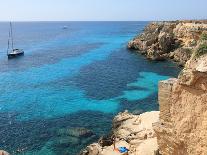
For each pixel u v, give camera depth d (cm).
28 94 5456
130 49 10769
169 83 1644
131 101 4909
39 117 4238
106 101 4938
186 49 7906
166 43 8750
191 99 1512
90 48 11894
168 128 1673
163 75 6812
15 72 7588
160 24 10656
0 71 7769
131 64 8144
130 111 4409
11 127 3866
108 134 3522
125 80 6388
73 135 3562
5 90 5766
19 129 3791
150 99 4997
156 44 8988
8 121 4088
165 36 8812
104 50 11125
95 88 5775
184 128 1566
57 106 4731
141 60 8650
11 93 5544
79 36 18612
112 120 4059
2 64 8838
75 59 9350
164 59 8469
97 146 3073
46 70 7744
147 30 11212
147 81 6269
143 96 5184
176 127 1614
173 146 1666
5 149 3250
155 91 5491
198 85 1463
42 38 18288
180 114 1584
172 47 8794
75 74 7119
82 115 4300
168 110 1667
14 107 4709
